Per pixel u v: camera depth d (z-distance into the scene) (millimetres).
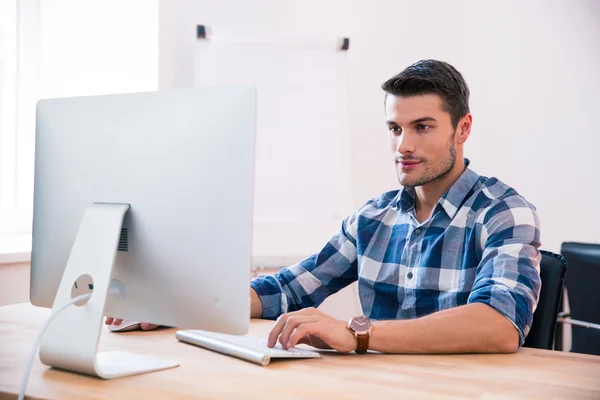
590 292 2182
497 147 3197
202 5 2971
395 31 3170
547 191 3201
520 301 1192
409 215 1619
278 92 2900
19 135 2584
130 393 870
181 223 965
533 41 3180
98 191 1046
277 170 2871
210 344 1138
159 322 1018
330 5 3139
